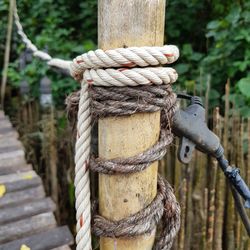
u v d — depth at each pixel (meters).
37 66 2.53
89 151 0.59
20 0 2.67
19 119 2.51
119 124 0.55
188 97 0.72
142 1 0.51
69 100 0.69
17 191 1.53
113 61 0.51
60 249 1.32
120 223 0.57
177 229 0.64
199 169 1.40
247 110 1.62
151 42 0.53
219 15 2.40
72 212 1.99
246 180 1.37
